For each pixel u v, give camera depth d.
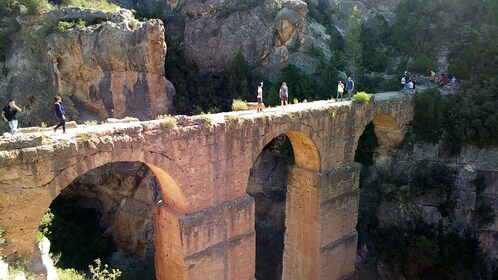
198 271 20.08
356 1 54.84
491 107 31.92
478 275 30.52
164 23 51.38
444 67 42.53
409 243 31.50
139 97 39.34
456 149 32.81
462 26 44.72
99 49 37.78
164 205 20.56
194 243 19.64
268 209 40.69
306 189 26.64
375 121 35.00
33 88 39.16
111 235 42.81
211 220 20.16
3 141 14.08
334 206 26.86
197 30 48.28
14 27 40.53
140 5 57.00
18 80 39.34
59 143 15.02
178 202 19.72
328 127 25.55
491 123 31.11
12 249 14.69
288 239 28.69
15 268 14.24
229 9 48.06
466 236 32.19
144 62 38.69
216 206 20.47
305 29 46.94
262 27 46.66
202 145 19.28
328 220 26.64
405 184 33.97
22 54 39.62
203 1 50.03
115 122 18.69
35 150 14.45
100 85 38.72
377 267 32.84
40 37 39.25
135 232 40.97
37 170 14.65
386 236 33.50
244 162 21.42
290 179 27.70
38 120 39.00
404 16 49.84
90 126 17.30
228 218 20.94
